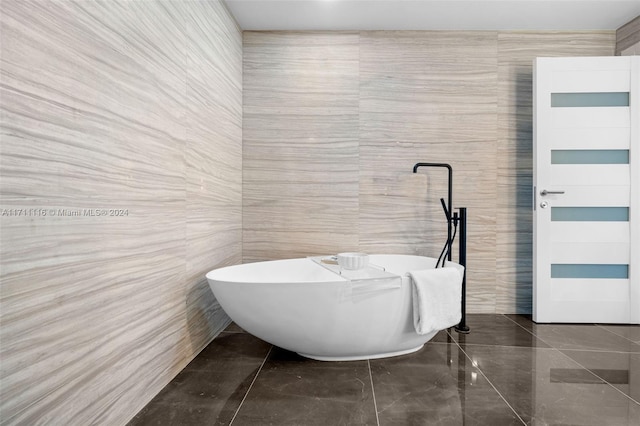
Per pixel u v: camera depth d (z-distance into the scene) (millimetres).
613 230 2986
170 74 1910
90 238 1322
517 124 3221
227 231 2867
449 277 2256
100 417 1391
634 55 2994
